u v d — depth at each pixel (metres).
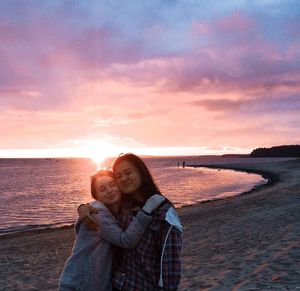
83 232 2.70
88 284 2.59
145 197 2.75
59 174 84.69
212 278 7.08
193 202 28.42
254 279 6.75
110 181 2.77
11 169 115.94
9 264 10.27
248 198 26.25
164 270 2.47
